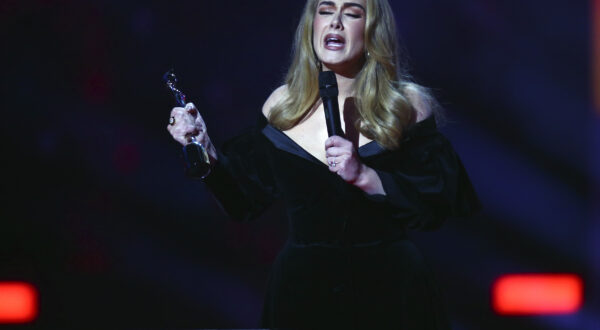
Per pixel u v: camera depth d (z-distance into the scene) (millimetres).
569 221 21016
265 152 7523
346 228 6820
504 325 19578
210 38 20859
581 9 20500
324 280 6770
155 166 20891
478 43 21031
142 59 20734
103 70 20656
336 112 6594
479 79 21188
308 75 7285
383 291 6719
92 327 18984
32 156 20625
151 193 20734
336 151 6344
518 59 21031
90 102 20703
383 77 7133
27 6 20219
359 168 6414
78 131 20750
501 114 21312
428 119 7137
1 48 20359
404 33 21031
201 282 19938
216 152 7457
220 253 20312
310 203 6953
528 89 21141
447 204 6973
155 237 20453
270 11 20812
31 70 20547
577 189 21156
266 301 7281
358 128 7062
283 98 7410
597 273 20375
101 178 20703
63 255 20062
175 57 20844
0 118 20531
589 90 20859
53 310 19078
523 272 20578
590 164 20938
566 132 21172
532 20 20719
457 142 21547
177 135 7074
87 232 20344
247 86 21047
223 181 7410
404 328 6648
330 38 6988
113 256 20141
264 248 20297
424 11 20938
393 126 6875
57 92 20641
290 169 7094
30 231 20234
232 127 21094
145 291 19766
